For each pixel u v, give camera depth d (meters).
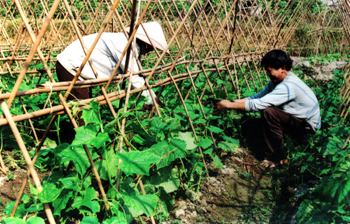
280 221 2.31
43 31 1.22
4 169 2.60
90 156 1.65
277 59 3.03
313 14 10.12
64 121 3.19
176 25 7.52
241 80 5.12
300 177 2.92
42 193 1.42
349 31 6.73
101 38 2.65
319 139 3.10
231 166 3.23
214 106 3.36
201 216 2.41
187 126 2.97
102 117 2.97
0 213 2.14
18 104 3.17
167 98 3.35
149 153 1.64
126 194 1.81
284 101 3.08
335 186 1.66
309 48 9.16
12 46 4.88
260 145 3.56
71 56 2.64
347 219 1.81
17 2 1.33
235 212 2.49
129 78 2.04
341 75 5.77
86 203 1.61
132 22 1.75
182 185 2.69
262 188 2.86
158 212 2.31
